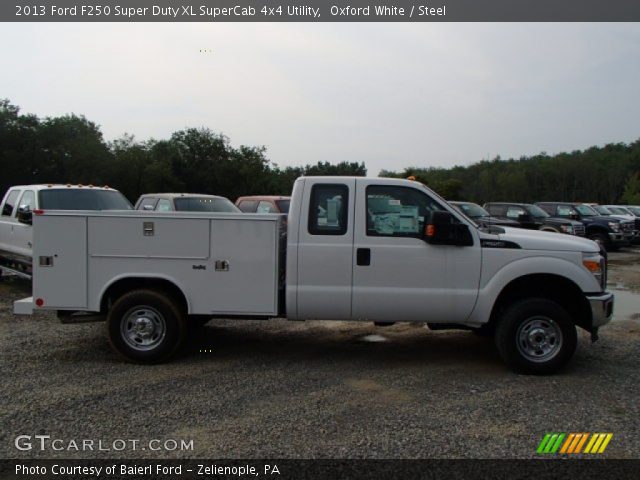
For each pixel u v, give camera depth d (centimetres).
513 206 2005
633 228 2050
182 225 570
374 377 549
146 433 412
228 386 518
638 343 688
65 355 617
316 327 770
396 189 571
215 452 381
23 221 923
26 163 4262
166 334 579
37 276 579
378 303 564
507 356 555
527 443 397
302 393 500
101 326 756
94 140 4659
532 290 592
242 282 571
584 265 558
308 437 405
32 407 462
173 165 4572
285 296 578
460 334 737
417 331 752
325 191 569
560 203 2195
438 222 549
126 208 1067
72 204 986
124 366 579
